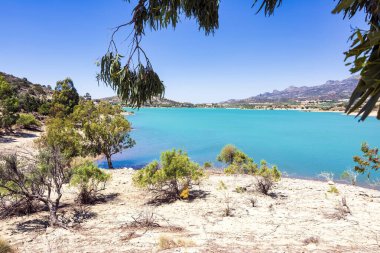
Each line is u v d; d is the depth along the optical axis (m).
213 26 2.63
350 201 15.43
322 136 66.06
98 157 36.81
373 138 60.44
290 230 10.83
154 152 41.34
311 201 15.48
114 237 9.91
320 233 10.45
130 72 2.55
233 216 12.66
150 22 2.53
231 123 110.69
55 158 12.70
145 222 11.39
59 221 11.47
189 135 66.94
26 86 131.25
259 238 9.88
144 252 8.40
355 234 10.30
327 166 32.50
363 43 0.86
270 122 117.19
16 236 9.99
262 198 16.03
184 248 8.55
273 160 36.81
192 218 12.38
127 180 20.55
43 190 13.07
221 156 27.17
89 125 27.16
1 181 11.58
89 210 13.51
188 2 2.55
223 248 8.63
